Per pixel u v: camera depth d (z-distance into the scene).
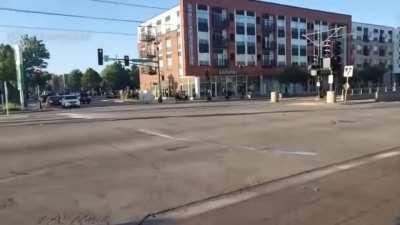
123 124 20.62
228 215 6.77
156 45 80.12
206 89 79.19
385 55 120.06
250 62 85.19
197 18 77.94
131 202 7.58
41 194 8.18
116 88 136.88
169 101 64.69
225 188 8.44
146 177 9.38
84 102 67.62
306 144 13.70
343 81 68.62
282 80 86.31
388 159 11.09
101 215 6.90
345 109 29.23
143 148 13.25
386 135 15.66
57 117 28.84
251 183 8.80
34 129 19.64
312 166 10.38
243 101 53.03
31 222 6.60
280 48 89.81
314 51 94.81
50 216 6.87
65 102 52.66
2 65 71.56
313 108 30.92
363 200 7.34
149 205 7.40
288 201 7.43
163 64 85.88
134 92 85.94
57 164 11.03
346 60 103.38
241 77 84.00
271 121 20.84
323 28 97.44
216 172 9.82
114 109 38.66
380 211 6.71
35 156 12.27
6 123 24.77
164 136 15.91
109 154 12.30
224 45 81.12
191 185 8.69
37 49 97.00
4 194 8.21
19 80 55.69
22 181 9.24
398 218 6.36
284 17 90.38
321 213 6.71
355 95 46.19
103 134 16.83
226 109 31.58
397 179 8.83
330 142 14.07
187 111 30.03
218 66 80.50
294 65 87.62
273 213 6.79
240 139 14.91
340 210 6.83
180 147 13.31
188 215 6.84
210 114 26.03
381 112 25.94
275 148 12.98
